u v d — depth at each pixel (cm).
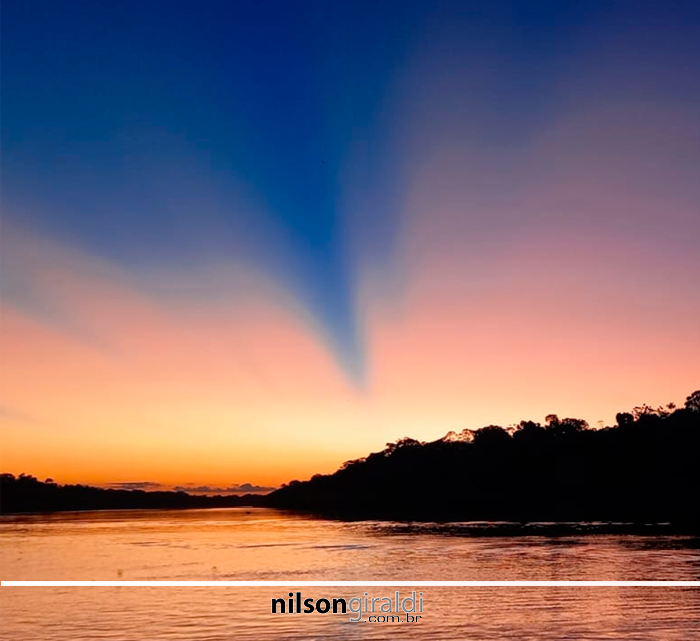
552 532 11988
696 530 11650
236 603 5375
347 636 4169
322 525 18450
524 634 4122
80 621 4722
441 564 7744
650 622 4359
